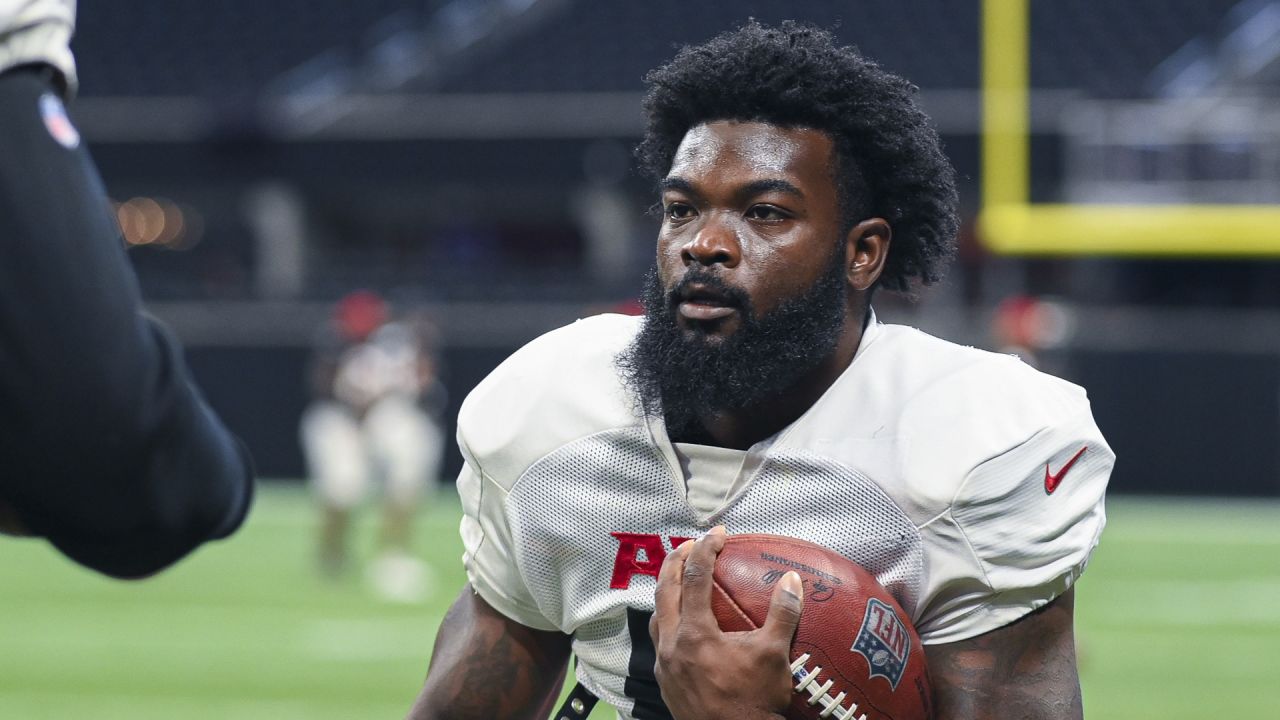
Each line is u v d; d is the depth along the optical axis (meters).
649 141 3.42
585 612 3.33
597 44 27.39
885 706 3.00
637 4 27.95
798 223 3.10
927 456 3.10
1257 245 22.62
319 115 25.22
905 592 3.15
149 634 13.22
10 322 2.14
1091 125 23.17
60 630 13.45
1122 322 22.09
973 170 23.66
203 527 2.42
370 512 23.83
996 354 3.27
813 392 3.22
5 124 2.18
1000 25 22.73
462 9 28.55
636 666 3.30
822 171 3.13
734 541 3.06
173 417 2.29
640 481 3.24
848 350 3.26
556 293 23.73
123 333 2.20
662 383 3.15
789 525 3.18
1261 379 21.81
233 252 26.92
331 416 16.14
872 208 3.27
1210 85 24.78
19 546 19.14
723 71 3.13
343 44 28.38
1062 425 3.13
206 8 29.00
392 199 26.52
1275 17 25.83
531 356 3.42
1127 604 14.94
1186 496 21.98
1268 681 11.36
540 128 24.97
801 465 3.15
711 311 3.08
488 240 26.78
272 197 25.52
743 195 3.08
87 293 2.17
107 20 28.89
